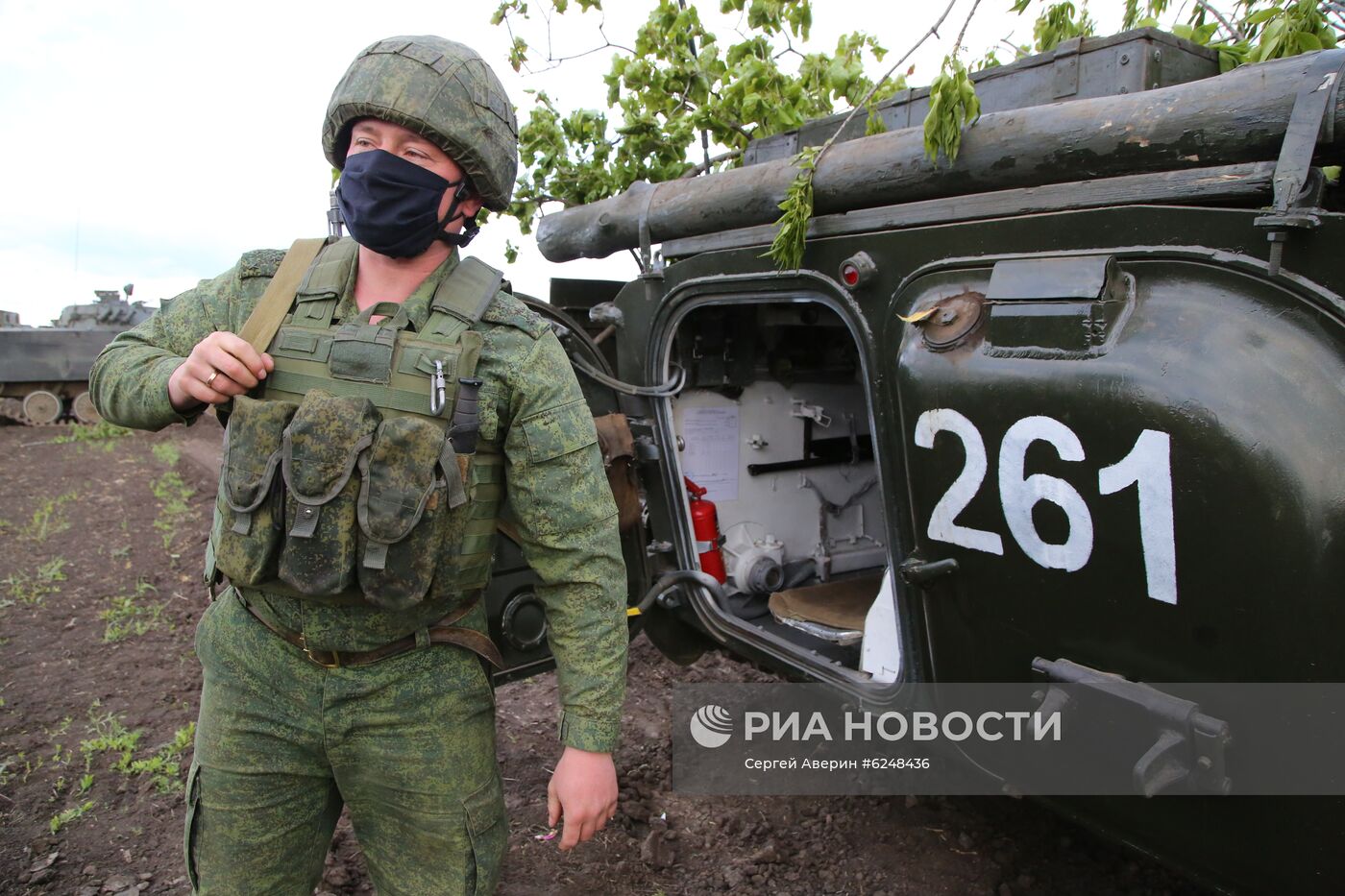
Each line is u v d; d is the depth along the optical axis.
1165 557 1.49
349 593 1.36
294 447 1.31
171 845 2.51
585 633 1.47
